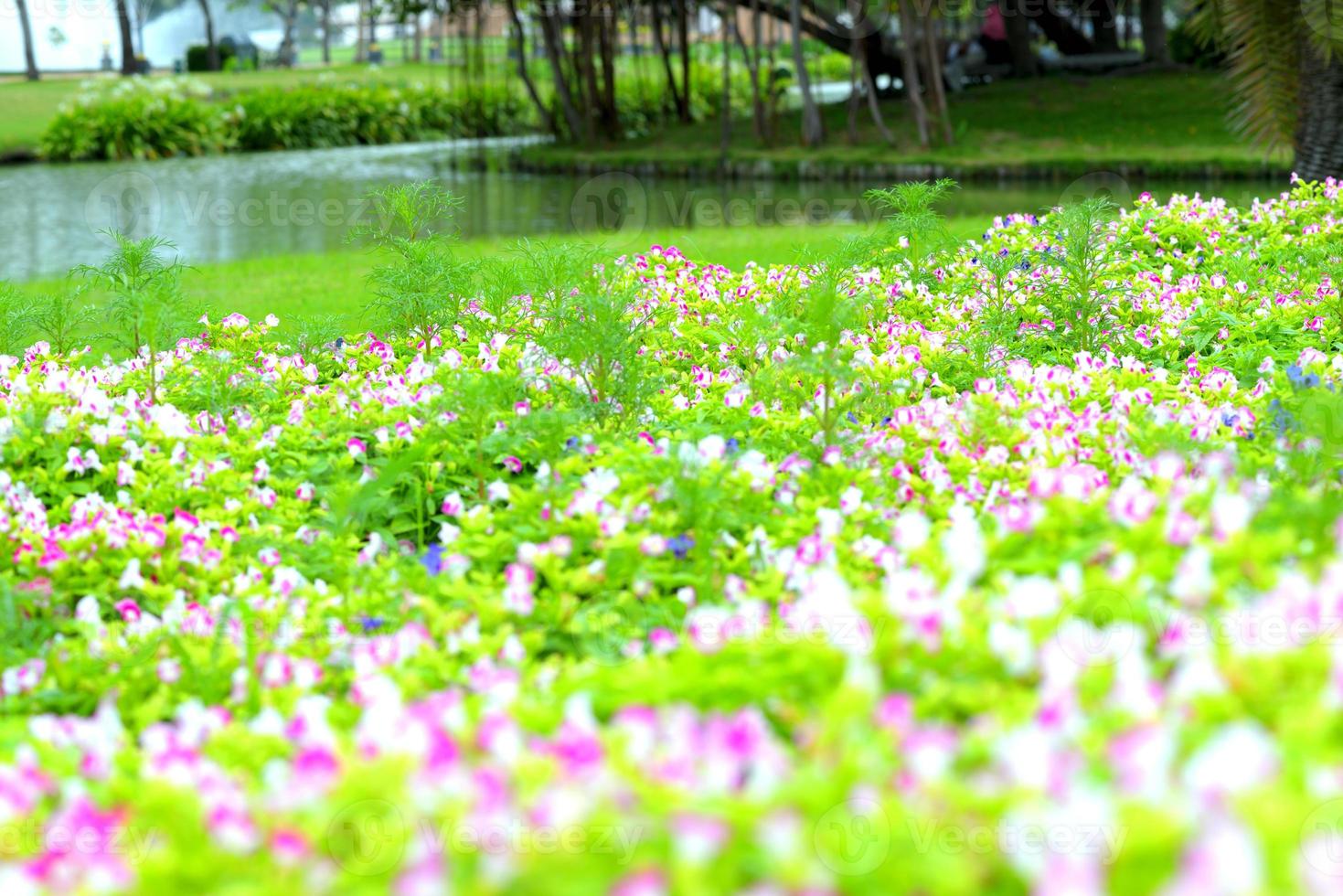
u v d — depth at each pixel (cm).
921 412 504
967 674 256
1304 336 677
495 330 695
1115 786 205
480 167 2780
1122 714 227
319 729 263
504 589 370
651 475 410
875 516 398
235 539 433
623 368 534
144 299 582
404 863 206
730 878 194
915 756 212
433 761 219
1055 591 269
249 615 365
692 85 3762
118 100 3198
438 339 690
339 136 3481
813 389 541
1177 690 231
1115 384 561
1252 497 343
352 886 205
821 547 357
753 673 257
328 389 598
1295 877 179
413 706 251
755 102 2723
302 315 927
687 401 576
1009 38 3119
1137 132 2427
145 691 338
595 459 439
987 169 2230
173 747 269
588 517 385
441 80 4169
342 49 5903
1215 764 199
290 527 459
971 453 464
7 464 507
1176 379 596
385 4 3303
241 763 263
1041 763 207
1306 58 1157
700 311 761
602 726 262
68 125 3072
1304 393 483
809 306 582
